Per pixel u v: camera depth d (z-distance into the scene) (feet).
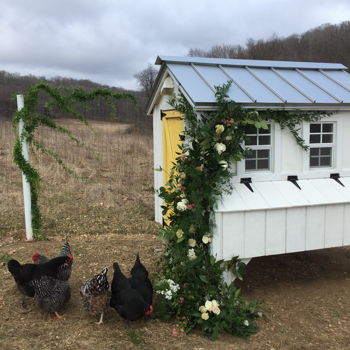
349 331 12.23
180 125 17.51
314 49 102.32
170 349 10.61
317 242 14.46
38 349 10.15
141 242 20.47
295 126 15.15
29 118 19.98
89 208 26.21
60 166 33.99
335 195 14.79
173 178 14.61
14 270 11.73
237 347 10.99
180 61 16.17
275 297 15.05
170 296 12.47
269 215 13.61
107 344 10.61
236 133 13.20
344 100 15.20
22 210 24.52
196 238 13.39
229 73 16.01
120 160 36.27
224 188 13.71
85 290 11.68
